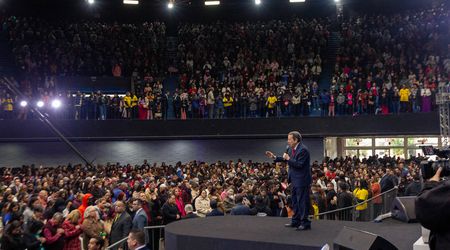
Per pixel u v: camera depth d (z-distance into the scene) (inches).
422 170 176.7
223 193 593.0
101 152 1195.3
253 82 1273.4
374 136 1180.5
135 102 1190.9
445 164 171.0
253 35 1476.4
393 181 704.4
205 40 1462.8
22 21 1451.8
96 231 431.8
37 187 611.8
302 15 1690.5
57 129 1157.1
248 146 1210.6
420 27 1433.3
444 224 135.4
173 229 363.6
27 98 1107.3
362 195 639.1
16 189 627.8
